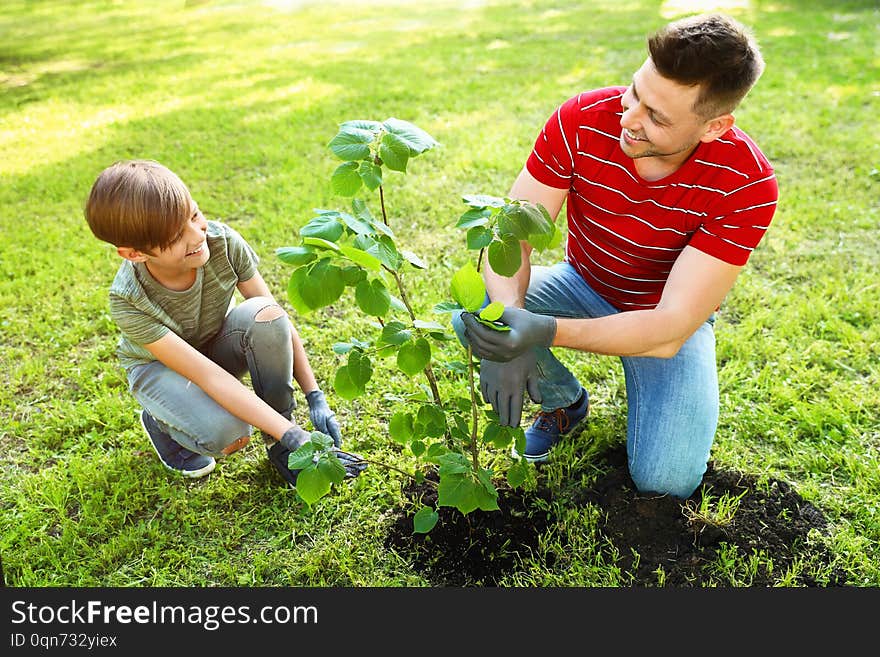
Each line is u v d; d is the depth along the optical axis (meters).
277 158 4.79
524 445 1.99
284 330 2.34
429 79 6.46
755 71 1.74
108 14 11.53
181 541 2.23
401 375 2.83
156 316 2.17
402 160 1.72
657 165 1.98
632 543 2.14
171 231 2.00
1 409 2.77
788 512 2.22
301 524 2.26
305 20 9.99
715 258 1.98
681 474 2.16
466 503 1.90
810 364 2.86
